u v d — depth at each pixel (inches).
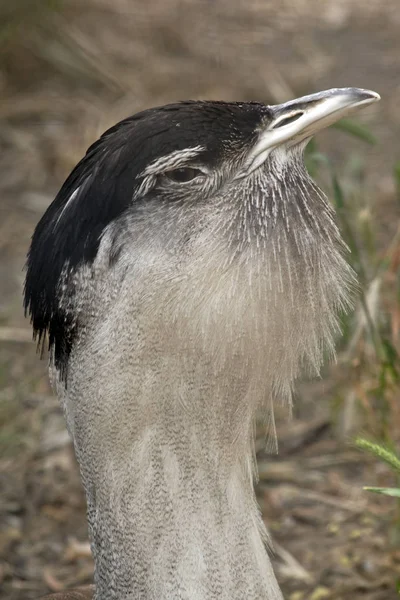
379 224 420.8
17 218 461.7
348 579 298.4
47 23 549.6
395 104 521.3
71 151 492.1
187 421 194.2
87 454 199.6
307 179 204.2
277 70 552.4
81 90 540.1
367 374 333.7
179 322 189.6
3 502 333.4
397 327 300.4
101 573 205.9
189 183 194.5
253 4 617.6
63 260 195.3
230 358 193.5
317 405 361.1
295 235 197.6
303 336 200.2
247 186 197.5
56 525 326.3
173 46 573.3
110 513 199.9
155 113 198.1
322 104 199.8
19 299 414.6
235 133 197.3
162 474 195.3
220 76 546.9
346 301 208.2
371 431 324.8
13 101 529.3
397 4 614.5
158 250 190.5
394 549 302.5
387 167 474.9
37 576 308.8
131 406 192.9
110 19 583.5
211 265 191.5
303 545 312.5
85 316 193.5
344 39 581.0
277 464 342.0
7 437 353.1
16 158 496.7
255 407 199.0
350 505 324.5
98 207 193.0
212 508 197.3
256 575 201.0
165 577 198.1
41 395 374.3
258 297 193.5
